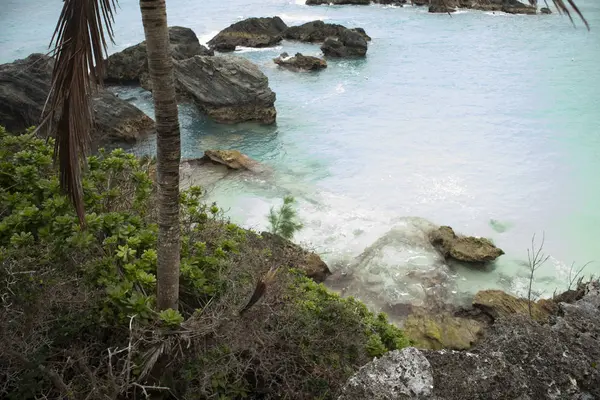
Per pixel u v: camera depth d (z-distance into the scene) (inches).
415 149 799.1
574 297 429.1
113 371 218.1
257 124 909.8
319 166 745.0
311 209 624.4
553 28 1489.9
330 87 1099.9
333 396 241.3
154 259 249.9
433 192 674.2
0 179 292.2
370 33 1525.6
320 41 1488.7
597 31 1434.5
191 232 297.0
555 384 183.6
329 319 287.0
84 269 240.1
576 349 195.8
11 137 332.5
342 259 529.7
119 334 228.2
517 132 848.9
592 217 618.2
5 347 198.2
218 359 228.5
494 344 201.3
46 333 215.2
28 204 273.7
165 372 224.7
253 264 291.6
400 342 314.5
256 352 233.0
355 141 830.5
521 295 491.8
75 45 180.7
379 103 998.4
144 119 838.5
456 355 193.3
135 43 1360.7
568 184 691.4
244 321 236.5
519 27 1520.7
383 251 542.6
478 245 542.9
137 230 275.3
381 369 184.4
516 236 585.3
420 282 499.5
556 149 788.0
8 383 205.3
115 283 235.6
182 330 222.1
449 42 1406.3
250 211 607.5
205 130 885.2
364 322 313.7
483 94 1024.2
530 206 642.8
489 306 455.5
